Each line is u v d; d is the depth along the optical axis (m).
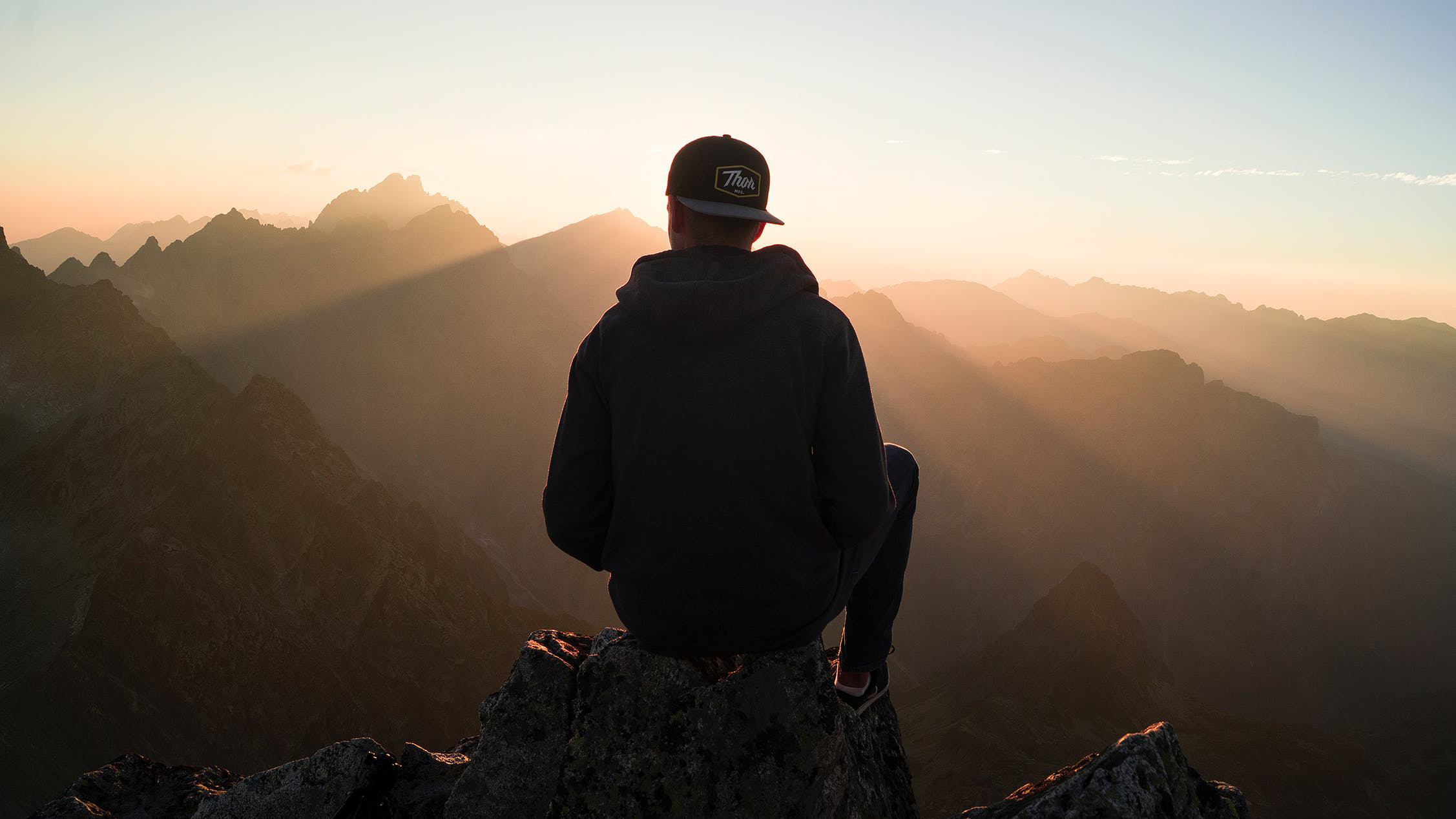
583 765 2.21
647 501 1.91
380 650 104.19
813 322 1.90
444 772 3.12
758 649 2.09
